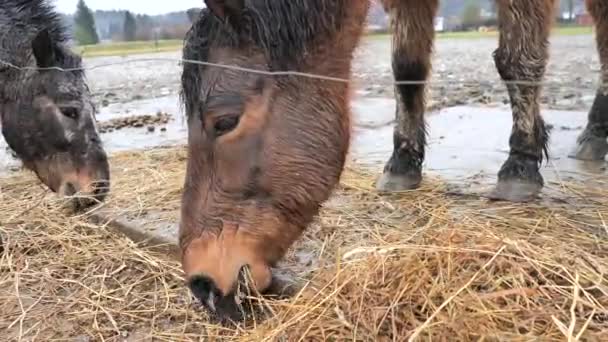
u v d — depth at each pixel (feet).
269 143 7.16
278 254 7.48
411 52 11.76
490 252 6.75
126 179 14.46
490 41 51.37
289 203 7.33
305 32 7.20
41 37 12.21
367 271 6.82
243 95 7.05
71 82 12.82
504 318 6.01
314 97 7.34
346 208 11.48
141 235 10.98
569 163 13.75
